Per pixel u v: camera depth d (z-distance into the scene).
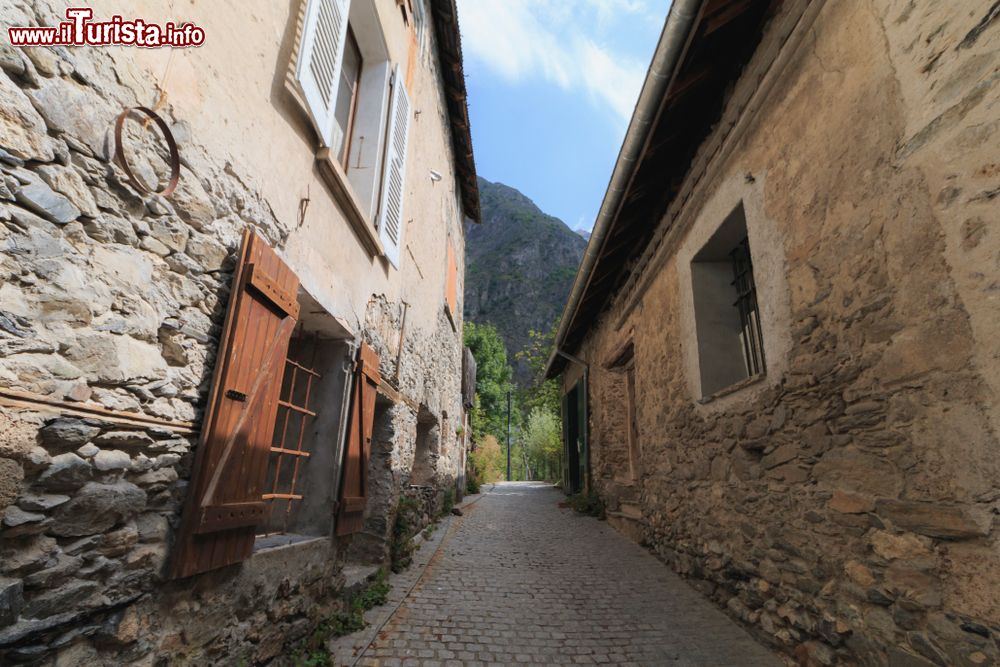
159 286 1.84
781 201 3.19
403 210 5.03
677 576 4.85
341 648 3.09
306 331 3.59
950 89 1.98
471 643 3.24
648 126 3.99
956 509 1.91
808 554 2.84
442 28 6.97
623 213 5.46
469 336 30.66
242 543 2.28
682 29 3.20
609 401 8.58
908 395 2.16
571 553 5.83
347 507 3.52
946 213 1.98
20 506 1.34
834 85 2.69
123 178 1.68
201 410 2.07
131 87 1.71
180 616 1.93
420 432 7.95
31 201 1.39
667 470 5.32
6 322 1.31
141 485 1.76
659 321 5.66
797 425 2.99
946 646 1.94
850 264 2.54
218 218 2.16
